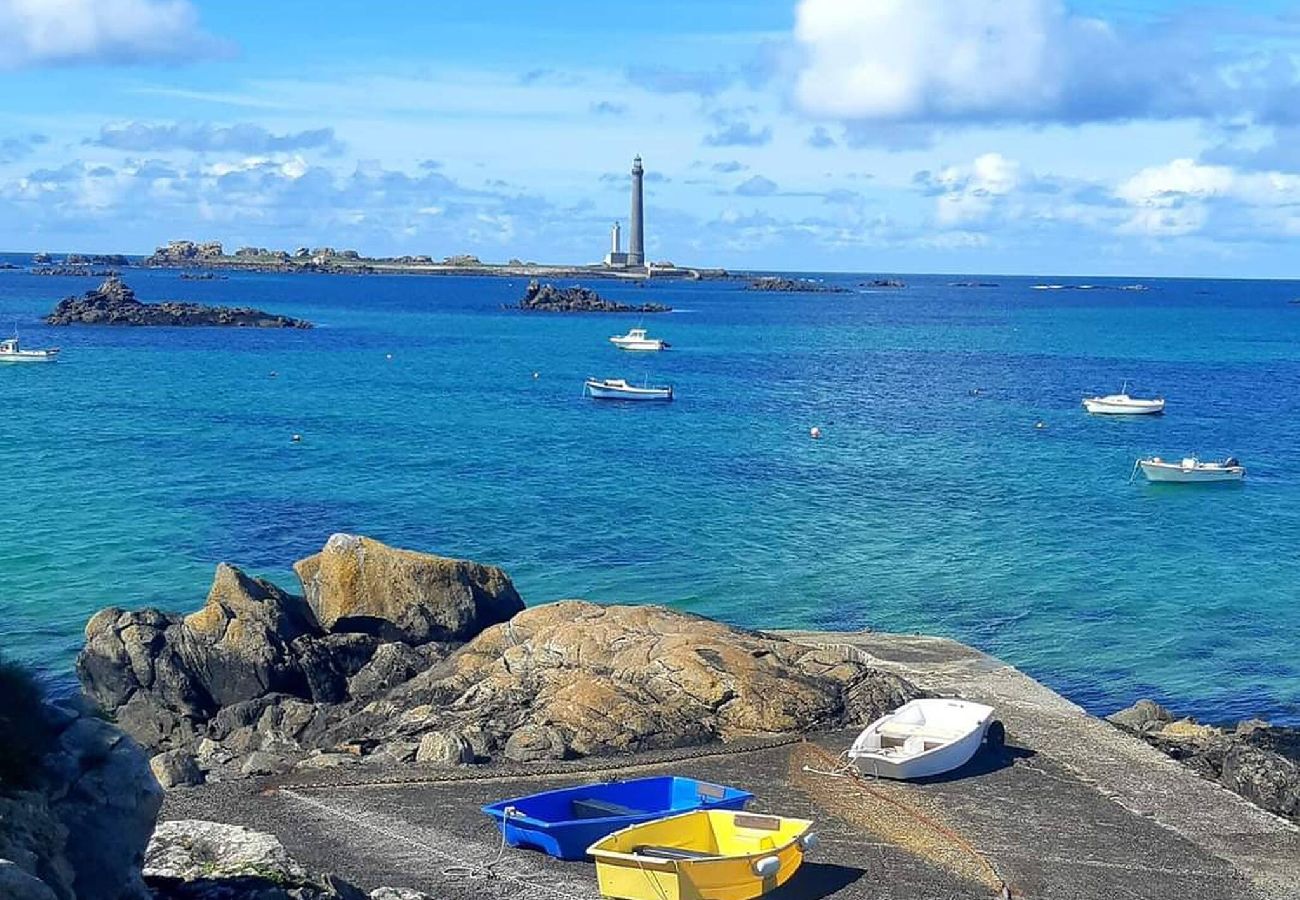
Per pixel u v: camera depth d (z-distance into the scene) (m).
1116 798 25.88
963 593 46.62
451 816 24.22
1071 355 161.00
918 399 109.88
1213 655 40.53
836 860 22.50
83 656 34.12
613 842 20.72
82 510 56.22
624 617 32.53
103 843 14.44
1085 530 57.66
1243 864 22.92
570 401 103.00
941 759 26.59
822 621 42.97
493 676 30.75
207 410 91.56
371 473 67.38
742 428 89.12
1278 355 163.62
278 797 25.20
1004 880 21.83
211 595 35.78
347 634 36.25
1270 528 59.00
